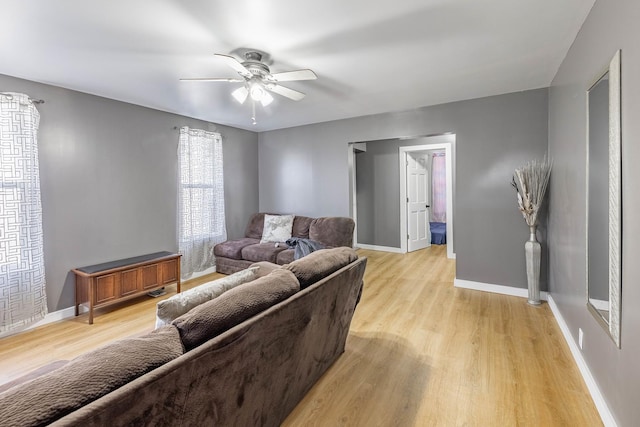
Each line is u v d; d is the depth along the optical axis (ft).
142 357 3.05
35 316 9.73
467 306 10.91
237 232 17.49
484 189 12.30
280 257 13.56
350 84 10.55
